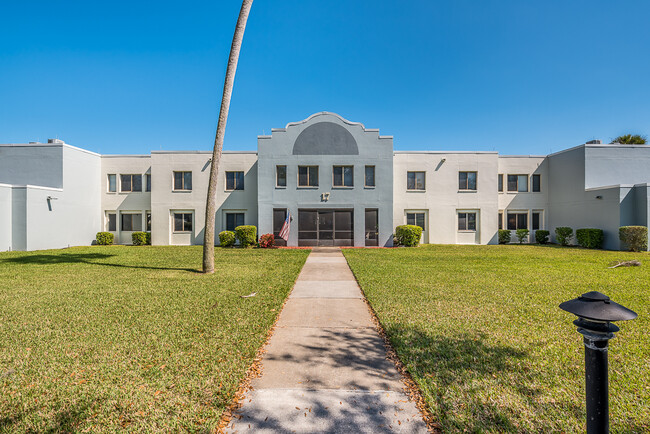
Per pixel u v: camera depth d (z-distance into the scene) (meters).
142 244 20.98
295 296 7.21
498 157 21.78
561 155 21.20
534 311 5.85
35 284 8.22
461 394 3.18
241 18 9.88
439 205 21.36
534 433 2.65
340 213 19.36
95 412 2.95
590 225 18.83
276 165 19.25
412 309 5.97
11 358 3.99
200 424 2.77
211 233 10.09
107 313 5.78
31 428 2.74
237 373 3.60
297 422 2.80
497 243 21.22
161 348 4.27
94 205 21.28
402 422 2.80
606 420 2.09
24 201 16.77
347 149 19.36
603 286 7.90
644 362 3.88
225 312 5.84
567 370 3.67
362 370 3.75
